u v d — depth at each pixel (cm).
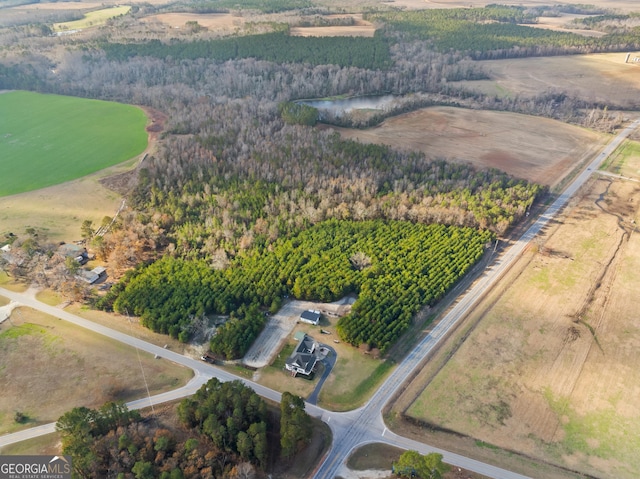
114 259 16238
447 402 11881
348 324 13800
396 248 17150
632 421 11462
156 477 9488
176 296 14725
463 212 18875
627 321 14512
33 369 12662
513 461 10538
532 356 13225
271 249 17075
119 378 12450
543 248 17912
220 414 10775
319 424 11312
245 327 13775
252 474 9888
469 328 14200
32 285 15925
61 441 10744
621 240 18600
